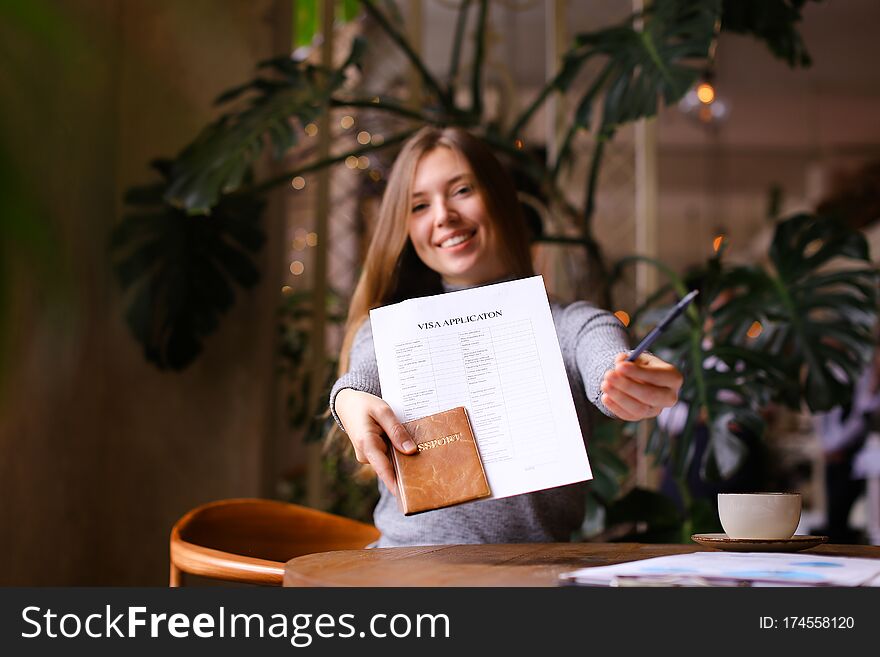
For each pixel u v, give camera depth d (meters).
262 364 2.58
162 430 2.55
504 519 1.31
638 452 2.89
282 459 2.91
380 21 2.46
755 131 8.08
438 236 1.47
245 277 2.46
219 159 2.17
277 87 2.35
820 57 6.46
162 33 2.53
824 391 2.07
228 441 2.55
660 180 9.35
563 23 3.02
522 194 2.63
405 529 1.34
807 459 7.20
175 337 2.41
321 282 2.74
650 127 2.99
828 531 4.58
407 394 0.98
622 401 0.96
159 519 2.53
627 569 0.76
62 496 2.32
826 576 0.71
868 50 6.30
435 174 1.47
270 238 2.70
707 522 2.04
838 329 2.12
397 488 0.96
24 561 2.15
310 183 3.14
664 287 2.29
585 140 3.22
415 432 0.95
